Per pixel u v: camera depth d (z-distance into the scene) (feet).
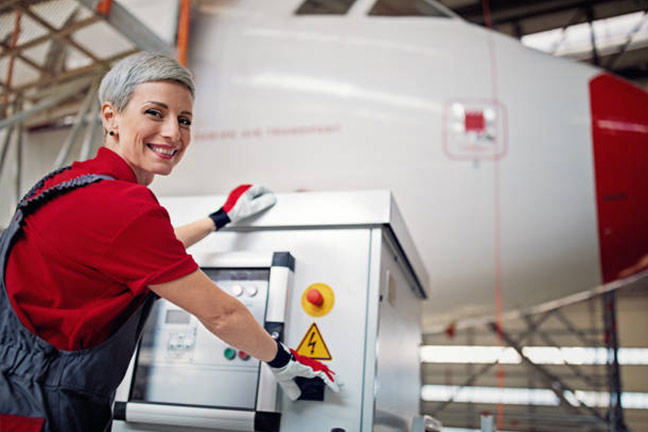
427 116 10.80
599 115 10.57
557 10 29.22
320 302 4.47
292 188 10.95
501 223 10.41
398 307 5.44
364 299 4.47
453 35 11.55
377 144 10.80
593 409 28.19
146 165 3.83
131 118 3.76
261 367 4.31
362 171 10.75
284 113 11.34
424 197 10.57
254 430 4.21
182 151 4.02
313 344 4.45
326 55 11.60
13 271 3.29
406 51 11.40
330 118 11.09
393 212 4.67
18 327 3.23
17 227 3.34
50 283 3.24
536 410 32.60
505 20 30.45
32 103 12.97
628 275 10.77
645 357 31.76
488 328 34.88
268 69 11.75
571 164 10.36
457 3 30.01
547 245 10.40
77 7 10.41
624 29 29.09
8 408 3.12
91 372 3.28
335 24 11.96
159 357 4.71
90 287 3.28
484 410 33.50
